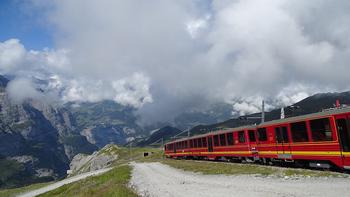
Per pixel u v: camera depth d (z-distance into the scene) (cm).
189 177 3472
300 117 3031
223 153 5047
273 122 3578
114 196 2222
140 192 2514
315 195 1634
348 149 2395
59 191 5716
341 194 1605
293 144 3136
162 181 3319
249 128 4175
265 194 1798
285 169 3070
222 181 2714
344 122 2428
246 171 3353
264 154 3775
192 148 6838
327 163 2700
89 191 3000
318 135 2739
